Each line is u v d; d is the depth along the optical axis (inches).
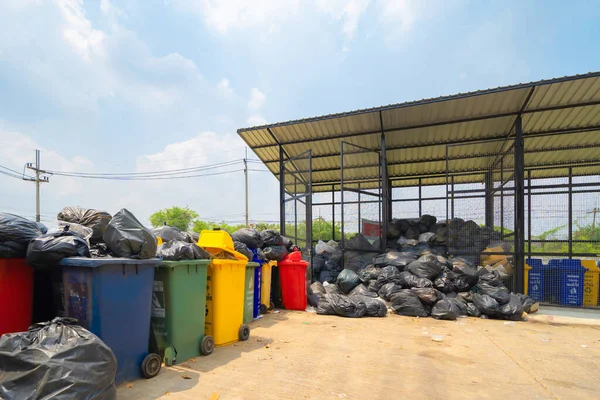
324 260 324.5
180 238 183.3
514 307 223.1
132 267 113.0
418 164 420.2
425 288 239.1
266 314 233.9
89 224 136.3
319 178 460.1
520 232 280.4
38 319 120.2
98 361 83.4
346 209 324.8
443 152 383.9
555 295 278.5
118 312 107.8
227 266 160.4
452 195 323.0
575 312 247.9
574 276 273.7
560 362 141.1
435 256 270.4
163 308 131.2
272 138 365.4
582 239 319.3
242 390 110.0
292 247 279.0
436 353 151.2
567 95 262.1
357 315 226.4
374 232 340.8
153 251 119.0
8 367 77.9
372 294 259.4
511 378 123.6
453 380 121.1
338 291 281.1
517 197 282.4
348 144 355.6
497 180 320.2
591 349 159.6
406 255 290.0
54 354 78.3
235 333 165.6
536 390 113.5
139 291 115.2
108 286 105.0
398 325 205.6
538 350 157.4
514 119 301.6
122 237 112.1
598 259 311.4
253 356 143.3
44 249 101.5
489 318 229.5
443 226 359.3
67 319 92.5
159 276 131.8
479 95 266.1
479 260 299.0
